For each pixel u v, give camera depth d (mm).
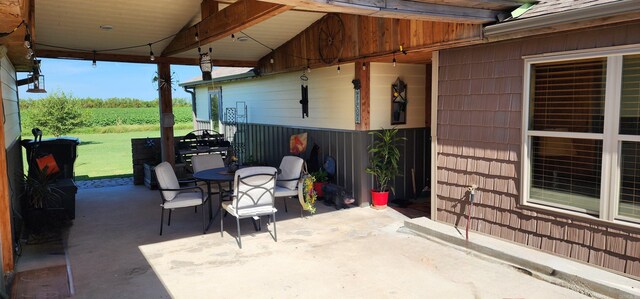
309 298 3500
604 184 3672
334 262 4262
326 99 7266
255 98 9938
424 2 3730
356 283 3775
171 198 5316
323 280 3842
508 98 4348
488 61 4512
